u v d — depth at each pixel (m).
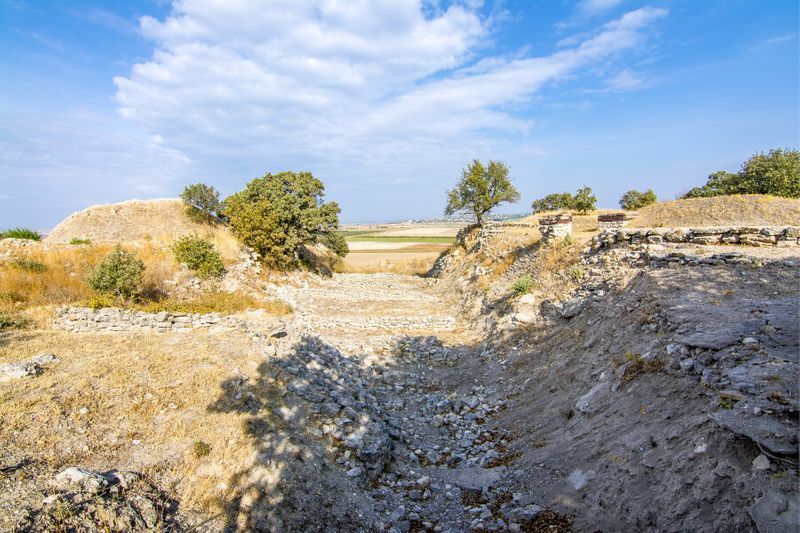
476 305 22.08
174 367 10.45
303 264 36.88
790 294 9.38
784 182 30.53
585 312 13.43
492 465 8.88
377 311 24.45
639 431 6.87
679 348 7.80
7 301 14.02
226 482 6.86
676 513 5.17
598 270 15.66
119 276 15.57
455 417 11.62
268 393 9.91
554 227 21.48
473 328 19.80
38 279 15.80
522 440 9.45
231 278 22.48
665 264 12.88
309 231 34.81
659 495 5.57
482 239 33.47
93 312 13.37
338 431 9.10
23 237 22.42
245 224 29.67
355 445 8.77
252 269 26.48
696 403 6.50
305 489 7.15
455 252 39.41
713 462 5.25
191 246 21.34
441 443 10.50
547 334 14.38
